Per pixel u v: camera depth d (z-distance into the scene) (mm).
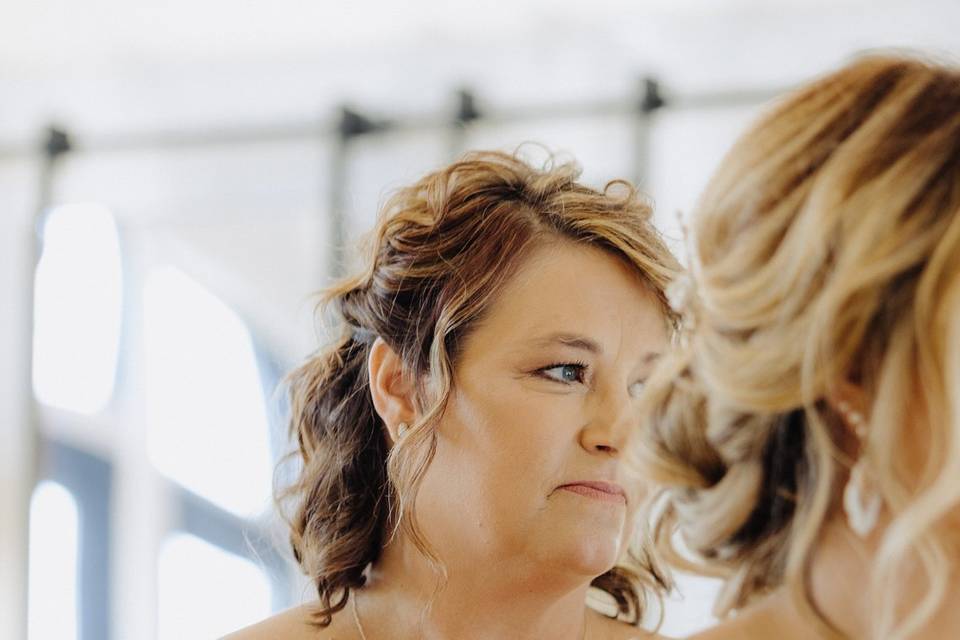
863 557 1562
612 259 3049
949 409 1458
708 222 1644
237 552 7711
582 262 3023
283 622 3221
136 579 8031
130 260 8164
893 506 1489
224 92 7730
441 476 3014
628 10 6988
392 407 3148
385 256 3182
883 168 1536
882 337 1511
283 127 7641
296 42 7512
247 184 7855
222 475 7922
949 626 1502
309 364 3393
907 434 1507
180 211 8094
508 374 2977
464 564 3002
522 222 3061
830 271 1528
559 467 2936
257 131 7680
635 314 3029
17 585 7816
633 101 7051
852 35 6734
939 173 1521
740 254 1588
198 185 7965
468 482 2979
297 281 7762
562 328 2961
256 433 7930
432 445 3016
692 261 1724
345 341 3314
